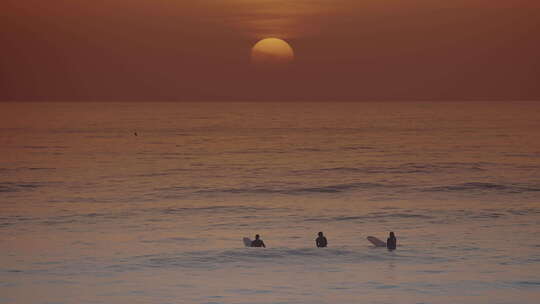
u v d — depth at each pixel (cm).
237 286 7281
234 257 8600
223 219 11444
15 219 11375
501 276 7594
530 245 9162
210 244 9381
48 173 18825
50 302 6706
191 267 8106
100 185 16125
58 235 9994
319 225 10862
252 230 10450
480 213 11881
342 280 7512
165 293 7006
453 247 9088
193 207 12731
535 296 6844
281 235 10050
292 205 12988
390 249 8975
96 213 12012
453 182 16525
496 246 9112
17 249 9019
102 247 9162
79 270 7931
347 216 11669
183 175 18288
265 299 6794
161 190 15175
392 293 6981
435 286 7231
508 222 10956
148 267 8100
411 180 17025
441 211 12131
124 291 7075
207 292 7038
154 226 10769
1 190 15275
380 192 14875
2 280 7481
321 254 8756
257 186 15875
